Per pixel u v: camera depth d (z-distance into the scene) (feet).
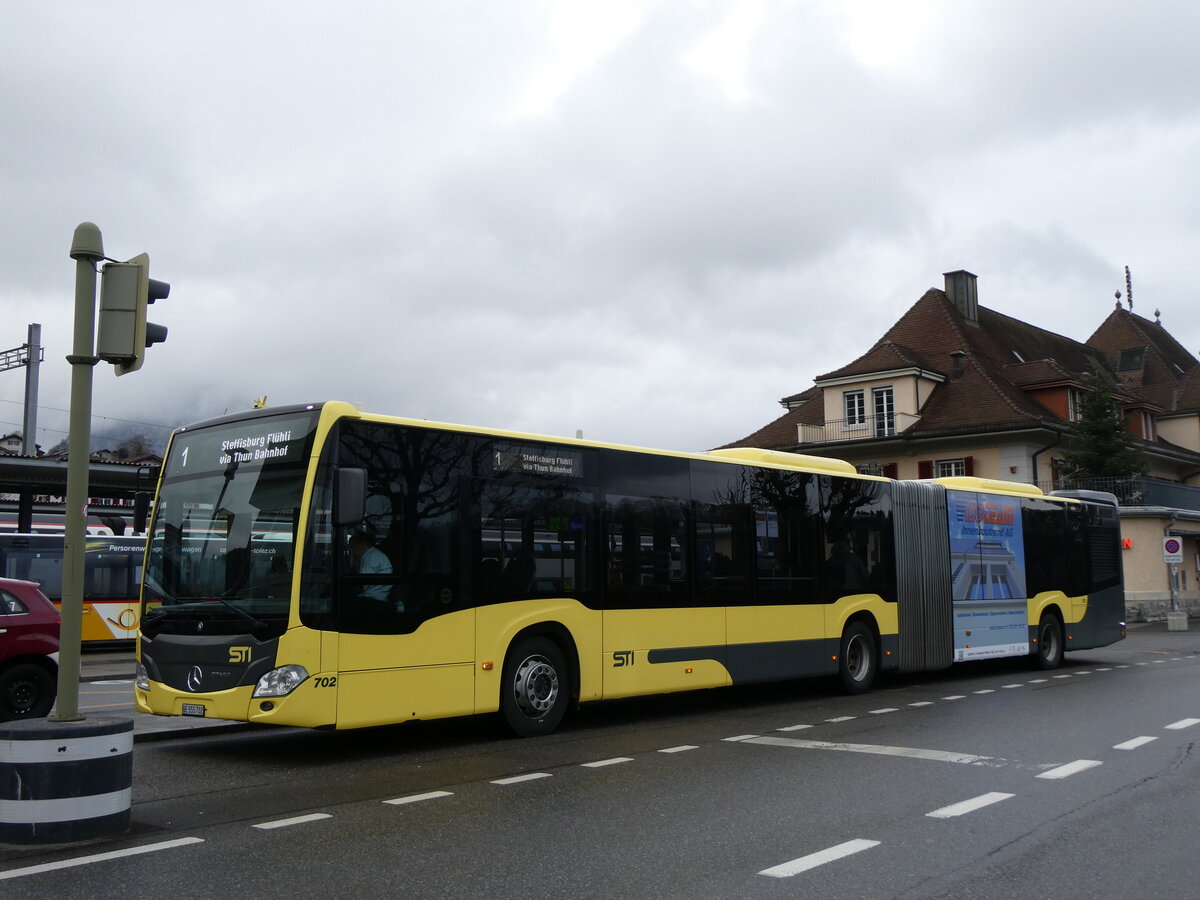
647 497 41.68
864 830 23.06
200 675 31.48
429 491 34.27
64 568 23.36
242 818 24.49
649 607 41.06
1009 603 61.62
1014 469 139.85
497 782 28.73
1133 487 133.69
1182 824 23.54
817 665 48.65
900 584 54.08
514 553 36.58
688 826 23.45
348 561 31.81
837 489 51.13
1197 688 52.75
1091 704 46.09
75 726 22.31
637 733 38.27
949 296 167.43
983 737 36.55
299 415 32.37
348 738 37.76
